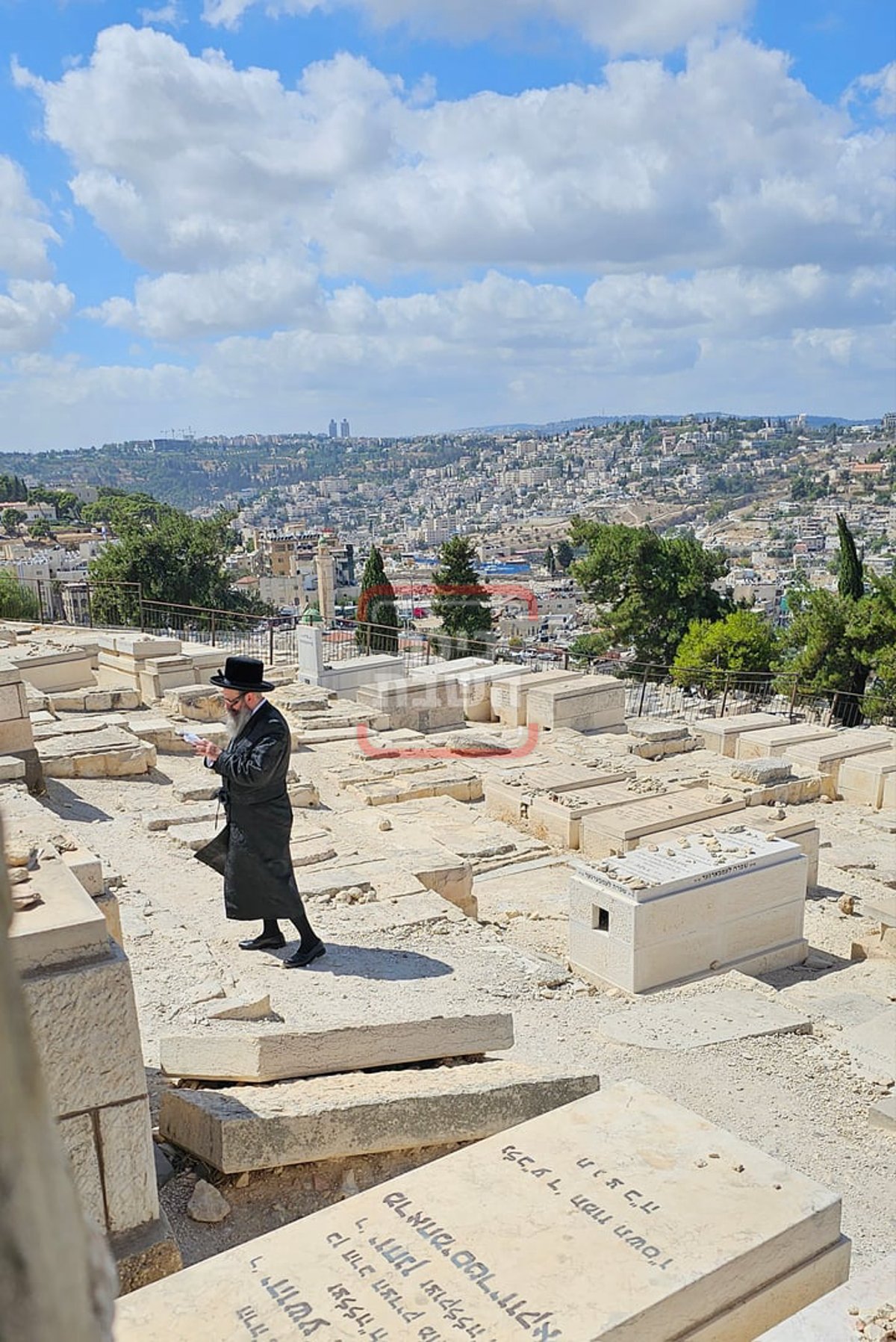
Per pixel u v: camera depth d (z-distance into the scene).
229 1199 4.83
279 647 25.86
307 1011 7.21
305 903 10.08
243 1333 3.41
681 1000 9.16
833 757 17.53
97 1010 3.90
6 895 0.83
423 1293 3.54
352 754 17.23
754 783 16.89
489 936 9.93
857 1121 7.08
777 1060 7.98
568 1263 3.67
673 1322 3.55
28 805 7.38
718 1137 4.38
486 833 13.97
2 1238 0.78
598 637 42.53
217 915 9.40
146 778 14.25
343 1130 4.91
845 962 10.78
